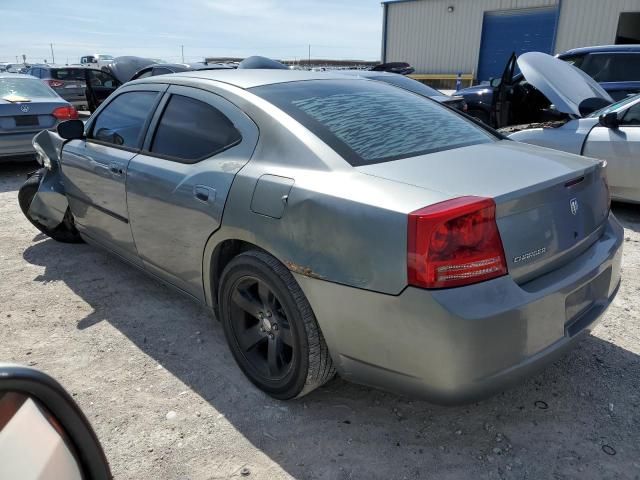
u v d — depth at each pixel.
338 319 2.08
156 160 3.00
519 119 7.66
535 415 2.40
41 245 4.79
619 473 2.06
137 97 3.39
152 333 3.20
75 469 1.24
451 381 1.87
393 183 2.04
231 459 2.18
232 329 2.66
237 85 2.78
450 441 2.26
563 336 2.10
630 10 19.20
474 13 23.34
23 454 1.08
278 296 2.30
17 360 2.92
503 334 1.85
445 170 2.15
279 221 2.22
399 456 2.18
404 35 26.06
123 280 3.98
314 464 2.15
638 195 5.11
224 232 2.50
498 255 1.87
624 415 2.38
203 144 2.76
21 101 7.55
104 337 3.16
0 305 3.59
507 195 1.90
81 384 2.70
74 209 4.05
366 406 2.49
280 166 2.33
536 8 21.48
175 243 2.89
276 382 2.47
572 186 2.20
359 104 2.76
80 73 15.88
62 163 3.99
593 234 2.37
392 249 1.87
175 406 2.52
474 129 2.89
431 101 3.21
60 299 3.67
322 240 2.07
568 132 5.45
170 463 2.17
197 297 2.93
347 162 2.21
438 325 1.81
